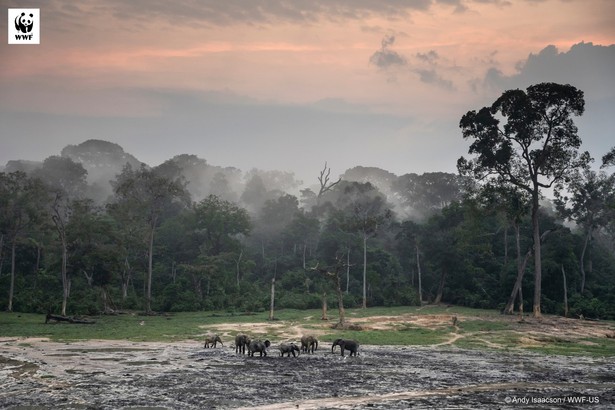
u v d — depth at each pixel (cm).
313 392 2184
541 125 6675
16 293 7706
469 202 7225
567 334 5069
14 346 3597
